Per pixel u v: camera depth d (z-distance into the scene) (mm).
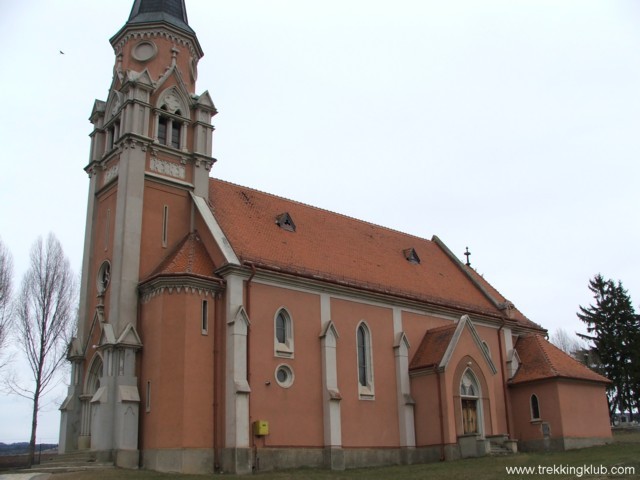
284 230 40188
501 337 48219
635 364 64250
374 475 29031
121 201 34031
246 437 30703
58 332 48750
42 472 28422
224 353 32125
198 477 27031
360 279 40438
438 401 38844
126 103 35594
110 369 31328
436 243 55781
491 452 38906
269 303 34438
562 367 45875
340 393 36562
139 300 33062
